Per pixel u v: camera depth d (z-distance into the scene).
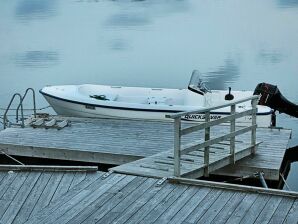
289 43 22.83
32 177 5.82
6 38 26.45
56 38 26.23
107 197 5.15
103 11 36.88
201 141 6.80
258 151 7.64
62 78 17.41
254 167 6.90
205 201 4.98
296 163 8.91
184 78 16.86
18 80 17.09
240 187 5.18
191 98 10.50
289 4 36.81
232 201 4.96
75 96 10.55
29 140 8.56
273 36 24.86
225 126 9.36
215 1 41.06
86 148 8.02
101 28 29.30
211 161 6.29
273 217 4.62
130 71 18.33
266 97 10.02
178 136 5.57
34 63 20.06
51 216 4.77
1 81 16.98
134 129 9.14
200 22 30.34
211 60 19.69
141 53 21.75
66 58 21.06
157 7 38.28
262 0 40.44
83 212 4.82
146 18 32.81
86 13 36.09
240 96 10.31
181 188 5.32
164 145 8.11
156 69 18.47
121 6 39.56
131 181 5.56
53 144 8.30
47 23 31.62
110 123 9.62
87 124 9.59
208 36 25.61
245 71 17.38
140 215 4.73
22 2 43.75
